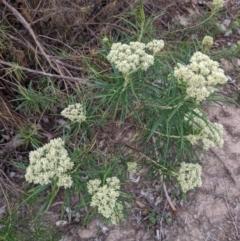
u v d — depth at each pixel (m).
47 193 0.49
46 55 0.51
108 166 0.42
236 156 0.60
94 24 0.59
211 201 0.57
